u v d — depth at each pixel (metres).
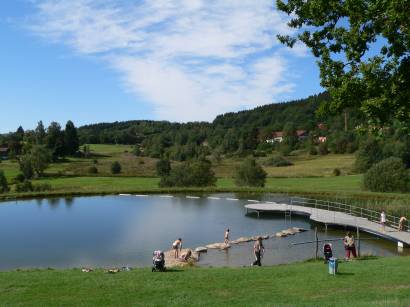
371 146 120.00
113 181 111.62
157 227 50.53
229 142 192.25
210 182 94.81
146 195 83.31
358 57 16.47
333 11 16.67
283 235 44.66
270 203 64.00
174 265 30.61
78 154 175.12
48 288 20.09
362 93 16.28
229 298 18.41
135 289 19.81
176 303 17.58
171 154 169.50
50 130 170.75
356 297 17.94
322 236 43.94
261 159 161.62
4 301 18.14
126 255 37.00
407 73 15.46
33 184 100.94
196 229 49.03
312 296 18.47
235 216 58.38
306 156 162.38
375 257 30.44
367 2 15.63
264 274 22.88
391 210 53.22
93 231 48.22
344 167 129.75
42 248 40.19
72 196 82.31
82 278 22.00
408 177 75.88
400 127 16.31
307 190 81.19
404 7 14.35
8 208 67.50
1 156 175.12
